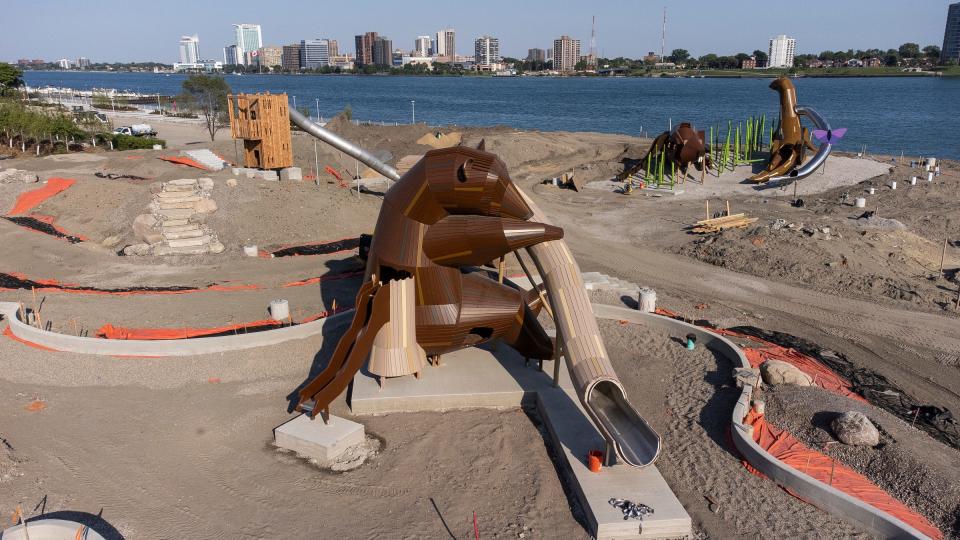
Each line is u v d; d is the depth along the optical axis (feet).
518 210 65.00
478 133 330.34
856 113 518.78
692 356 84.23
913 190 174.91
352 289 106.63
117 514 54.19
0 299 99.45
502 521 54.03
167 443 64.75
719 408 70.69
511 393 71.82
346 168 205.87
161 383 76.69
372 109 633.20
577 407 69.00
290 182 157.17
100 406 71.61
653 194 188.55
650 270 122.01
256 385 76.59
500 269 92.63
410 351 70.03
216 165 196.95
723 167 214.48
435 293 68.08
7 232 131.64
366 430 67.41
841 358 84.84
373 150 275.18
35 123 241.96
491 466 61.57
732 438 64.23
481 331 73.51
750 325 95.81
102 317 93.71
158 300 100.78
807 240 124.67
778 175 199.93
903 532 49.60
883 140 353.92
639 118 532.32
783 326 95.61
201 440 65.36
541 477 59.82
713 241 134.00
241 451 63.57
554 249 64.13
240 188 145.18
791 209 165.27
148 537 51.55
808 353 85.71
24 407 71.10
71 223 137.28
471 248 64.49
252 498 56.65
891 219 147.23
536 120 524.11
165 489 57.67
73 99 598.75
